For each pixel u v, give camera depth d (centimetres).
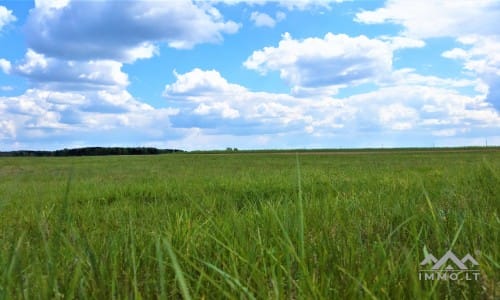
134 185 1030
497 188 398
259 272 171
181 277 121
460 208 328
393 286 162
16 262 174
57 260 205
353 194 529
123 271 201
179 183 1020
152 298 179
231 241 233
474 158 3117
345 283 172
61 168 2825
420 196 430
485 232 234
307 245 226
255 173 1534
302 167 2112
